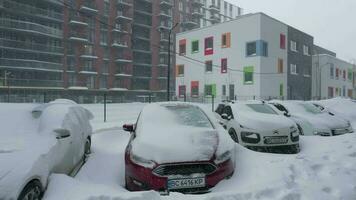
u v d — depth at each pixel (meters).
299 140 9.11
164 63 69.31
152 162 4.93
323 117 10.95
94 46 55.28
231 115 9.46
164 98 66.00
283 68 41.47
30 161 4.01
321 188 4.62
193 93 44.84
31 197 3.89
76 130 6.23
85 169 6.43
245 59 38.53
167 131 5.79
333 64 55.50
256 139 8.10
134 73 64.12
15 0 45.69
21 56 46.31
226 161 5.27
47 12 49.00
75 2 52.97
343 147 7.49
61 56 50.69
